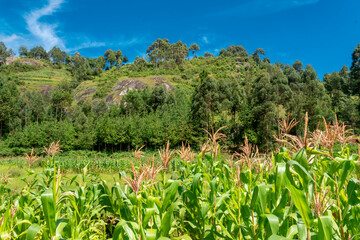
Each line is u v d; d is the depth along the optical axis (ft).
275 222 5.85
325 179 8.41
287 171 5.51
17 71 451.94
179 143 161.68
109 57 568.41
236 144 113.60
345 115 157.17
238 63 521.65
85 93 345.31
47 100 281.74
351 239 7.03
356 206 7.25
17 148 154.10
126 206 9.95
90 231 11.86
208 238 8.88
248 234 8.17
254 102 137.28
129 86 338.75
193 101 178.60
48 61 552.00
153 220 9.32
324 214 6.54
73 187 27.25
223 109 163.12
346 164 6.91
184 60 547.90
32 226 6.69
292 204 7.00
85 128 177.58
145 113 241.55
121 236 8.26
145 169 8.59
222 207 10.32
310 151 6.10
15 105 217.36
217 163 12.39
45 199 6.42
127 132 168.66
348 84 258.37
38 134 159.63
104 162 66.90
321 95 216.54
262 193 6.78
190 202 11.32
